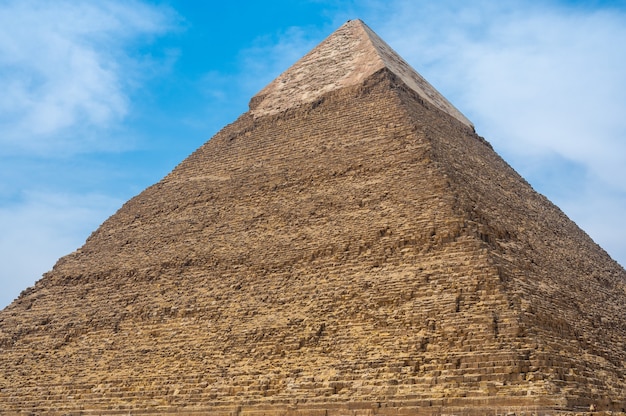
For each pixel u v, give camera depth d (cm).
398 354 6675
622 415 5591
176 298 8844
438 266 7438
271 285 8369
